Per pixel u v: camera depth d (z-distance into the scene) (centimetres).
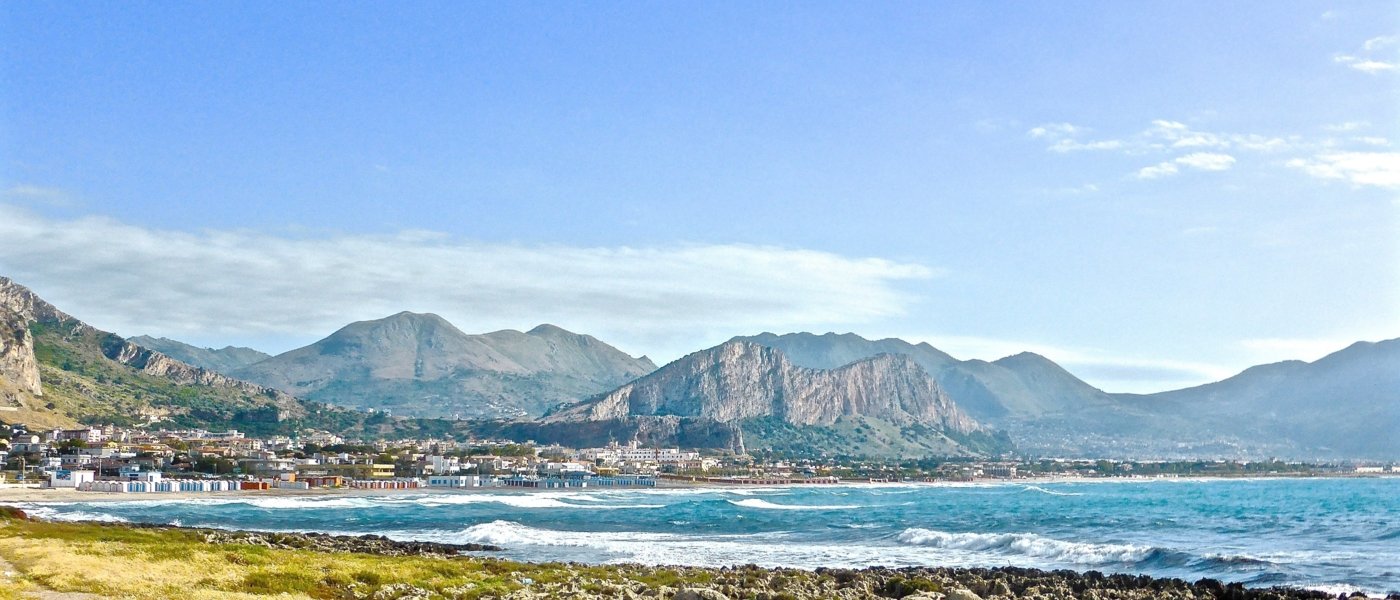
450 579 7719
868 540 14650
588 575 8650
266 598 6147
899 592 8131
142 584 6272
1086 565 11544
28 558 7462
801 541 14475
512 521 19862
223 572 7131
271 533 13125
